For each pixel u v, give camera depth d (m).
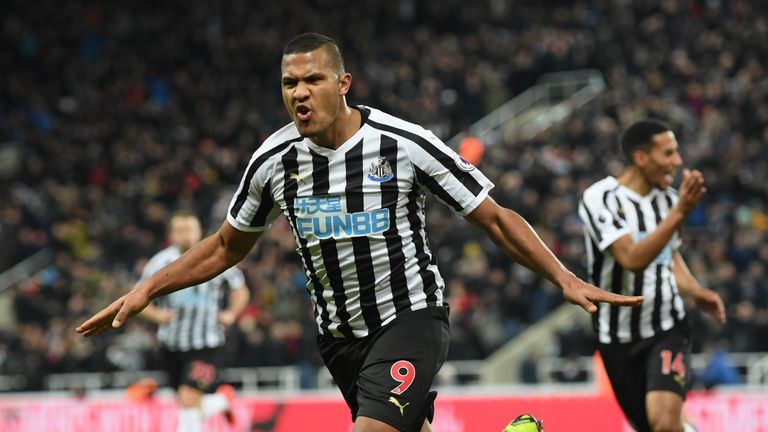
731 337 54.00
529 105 91.38
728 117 79.12
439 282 17.05
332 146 16.42
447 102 87.94
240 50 97.12
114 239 70.81
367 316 16.72
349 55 96.50
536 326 60.22
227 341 54.53
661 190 24.19
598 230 23.34
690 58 89.25
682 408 23.33
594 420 40.47
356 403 17.61
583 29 94.94
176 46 98.75
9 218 76.94
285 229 67.38
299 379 53.59
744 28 90.44
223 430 41.25
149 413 41.59
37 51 99.00
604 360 24.05
